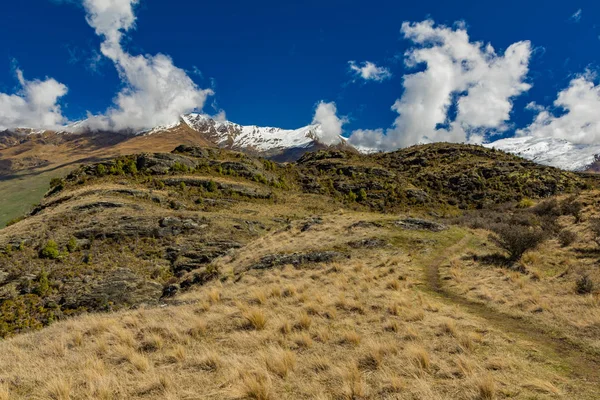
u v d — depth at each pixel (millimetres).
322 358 7723
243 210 73938
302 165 154750
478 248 25219
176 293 26719
